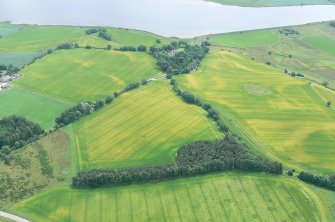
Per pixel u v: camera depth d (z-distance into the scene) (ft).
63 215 645.92
